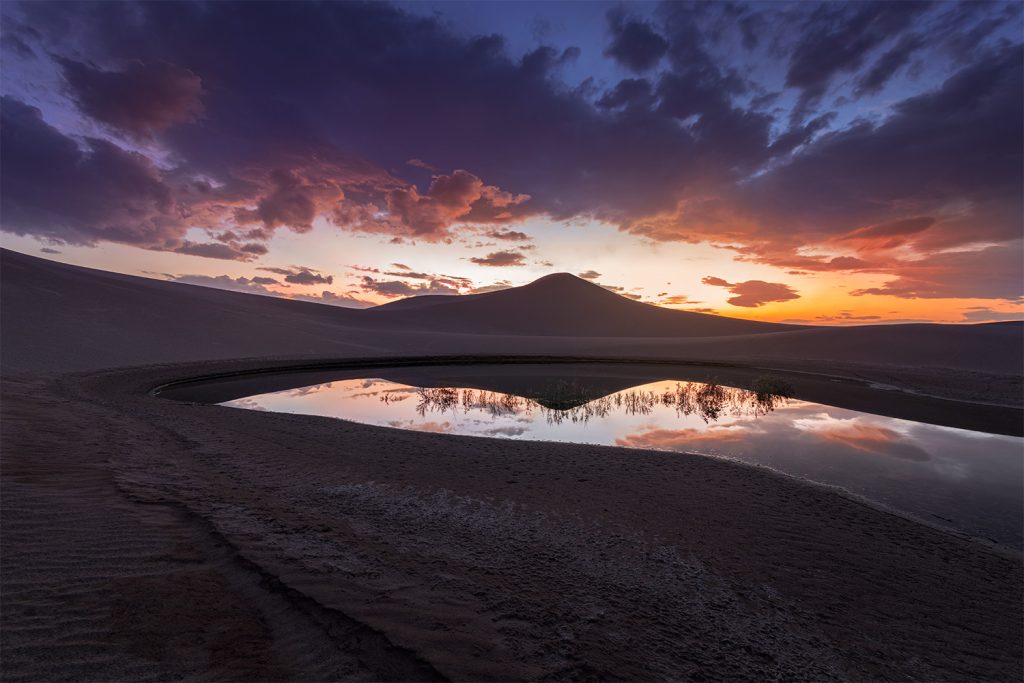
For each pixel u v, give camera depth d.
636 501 5.92
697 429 10.84
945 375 19.42
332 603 2.80
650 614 3.41
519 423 11.42
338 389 17.02
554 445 8.81
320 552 3.56
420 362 26.45
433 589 3.26
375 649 2.41
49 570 2.80
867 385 17.91
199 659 2.19
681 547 4.69
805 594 3.98
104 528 3.47
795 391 16.55
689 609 3.56
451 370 23.86
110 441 6.81
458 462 7.42
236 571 3.08
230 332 29.92
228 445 7.60
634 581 3.93
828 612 3.73
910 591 4.16
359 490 5.77
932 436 10.20
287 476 6.13
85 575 2.79
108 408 10.20
